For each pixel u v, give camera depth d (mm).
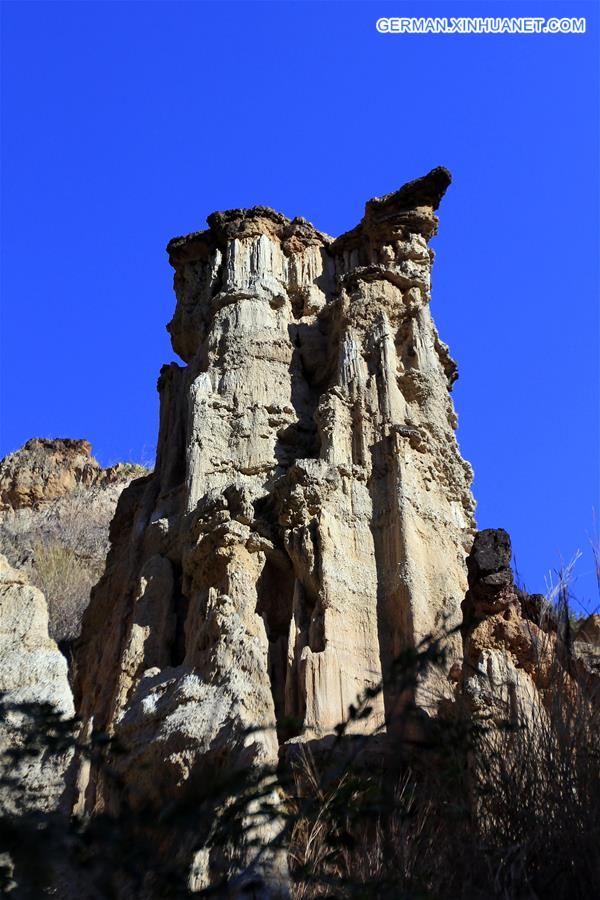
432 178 20859
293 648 15266
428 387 18297
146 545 17953
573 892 9211
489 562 13141
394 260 20250
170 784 12992
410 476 16984
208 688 14328
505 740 10508
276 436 18406
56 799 12734
